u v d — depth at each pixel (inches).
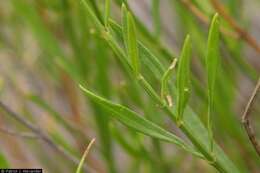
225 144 27.0
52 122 31.3
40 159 32.0
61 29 30.2
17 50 32.2
